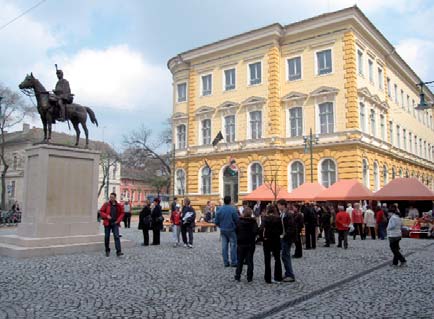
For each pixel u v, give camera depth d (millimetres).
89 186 17078
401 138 45156
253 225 10469
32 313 7211
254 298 8539
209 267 12469
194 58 43000
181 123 44000
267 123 36781
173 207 20844
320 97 34656
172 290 9195
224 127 40125
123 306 7773
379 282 10422
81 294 8703
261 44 37938
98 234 17000
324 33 35000
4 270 11516
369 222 24094
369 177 34062
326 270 12273
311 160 32094
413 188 26422
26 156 16688
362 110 35000
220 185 39500
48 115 16203
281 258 11156
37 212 15289
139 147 57938
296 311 7559
